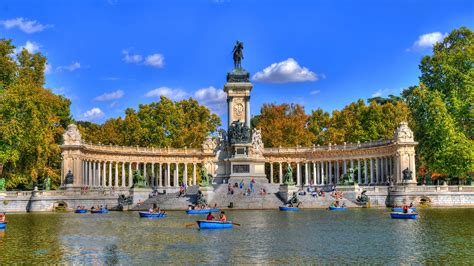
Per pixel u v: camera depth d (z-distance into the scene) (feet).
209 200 323.16
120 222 225.35
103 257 133.69
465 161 339.98
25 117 325.21
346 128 493.36
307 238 165.07
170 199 324.80
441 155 348.38
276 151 467.52
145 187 350.43
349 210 296.71
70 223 221.05
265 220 228.02
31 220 238.68
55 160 412.98
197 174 496.23
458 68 374.22
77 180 381.81
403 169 378.73
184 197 328.29
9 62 344.90
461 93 366.43
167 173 458.09
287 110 588.91
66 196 318.86
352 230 186.60
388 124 449.48
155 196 341.62
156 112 495.41
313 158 464.24
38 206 310.24
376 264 122.62
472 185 343.46
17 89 326.44
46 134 363.35
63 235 177.47
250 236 170.60
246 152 396.98
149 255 135.85
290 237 167.63
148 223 219.41
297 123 526.16
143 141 490.90
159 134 482.28
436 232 179.11
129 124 485.97
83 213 292.20
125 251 142.20
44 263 126.52
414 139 402.31
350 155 438.81
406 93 433.48
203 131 502.79
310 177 483.10
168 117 492.95
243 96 409.28
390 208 315.99
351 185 345.10
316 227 197.26
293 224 208.95
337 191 344.49
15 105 318.65
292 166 512.63
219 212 281.74
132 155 442.91
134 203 335.26
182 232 183.42
